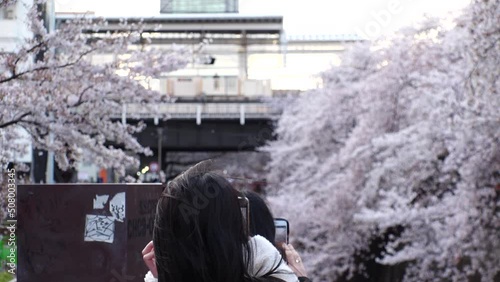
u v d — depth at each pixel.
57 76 7.73
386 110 12.68
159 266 1.89
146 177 25.36
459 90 8.69
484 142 8.02
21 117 7.44
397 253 10.46
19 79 7.41
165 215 1.88
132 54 9.05
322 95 16.94
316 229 14.16
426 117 10.88
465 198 8.53
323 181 15.53
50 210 3.01
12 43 8.55
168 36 19.78
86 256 3.00
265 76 26.83
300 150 18.08
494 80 7.54
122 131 8.93
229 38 24.20
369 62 15.78
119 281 2.98
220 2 20.14
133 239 3.01
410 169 10.23
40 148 8.12
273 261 1.92
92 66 8.22
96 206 3.00
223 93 26.84
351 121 16.42
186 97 26.47
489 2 7.50
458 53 9.58
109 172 20.14
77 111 8.46
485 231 8.62
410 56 12.30
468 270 9.11
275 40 24.28
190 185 1.89
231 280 1.83
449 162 8.83
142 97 9.03
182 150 30.72
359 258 15.05
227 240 1.85
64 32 7.98
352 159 12.98
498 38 7.46
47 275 3.00
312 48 23.58
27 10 8.40
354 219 11.84
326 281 13.96
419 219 9.98
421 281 10.56
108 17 10.38
